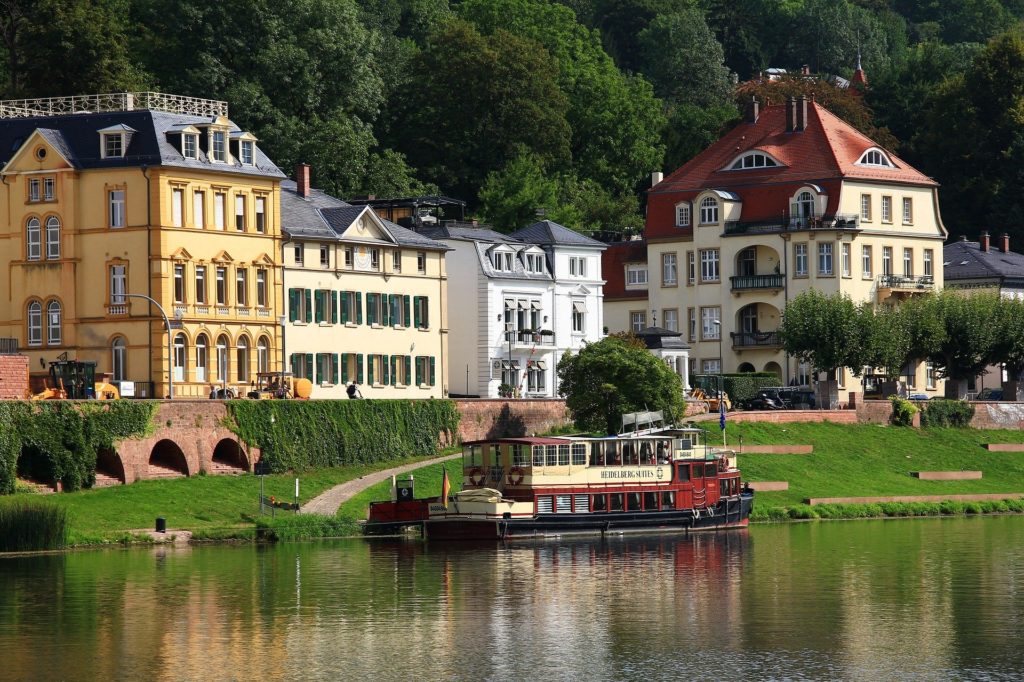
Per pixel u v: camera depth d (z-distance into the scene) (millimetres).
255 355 198500
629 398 195750
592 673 114812
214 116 199375
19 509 154500
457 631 125938
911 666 116562
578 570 150750
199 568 147750
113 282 191875
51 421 164250
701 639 123938
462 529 168000
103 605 132500
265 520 165000
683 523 178250
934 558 158875
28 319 195375
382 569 149500
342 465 186500
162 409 172125
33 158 194500
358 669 115688
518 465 171250
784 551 163375
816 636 124812
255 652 119688
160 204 189875
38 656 118438
